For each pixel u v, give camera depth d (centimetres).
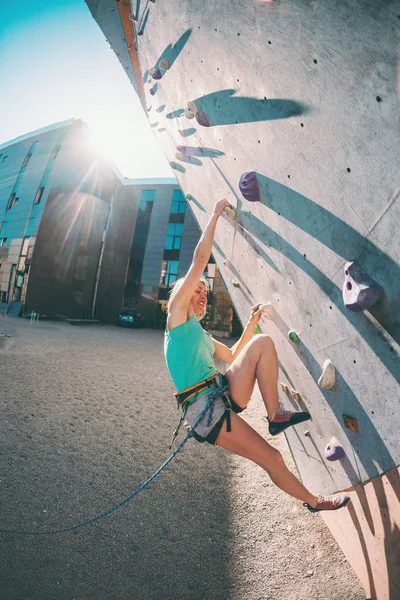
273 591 190
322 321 131
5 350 771
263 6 118
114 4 328
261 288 183
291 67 112
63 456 318
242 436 152
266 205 147
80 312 2259
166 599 177
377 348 103
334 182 106
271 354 156
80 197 2173
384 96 84
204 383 159
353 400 123
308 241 126
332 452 144
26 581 174
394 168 85
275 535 242
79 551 202
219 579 196
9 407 416
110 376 680
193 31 174
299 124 115
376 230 93
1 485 253
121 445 363
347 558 218
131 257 2436
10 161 2330
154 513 252
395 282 90
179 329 168
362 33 86
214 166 194
